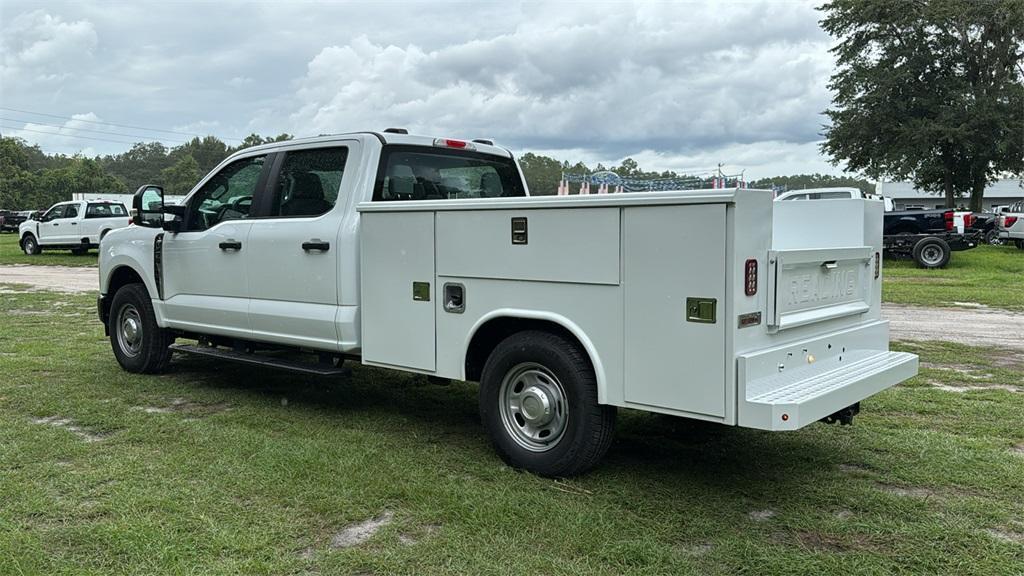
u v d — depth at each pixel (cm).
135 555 338
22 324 1055
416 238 487
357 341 532
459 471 452
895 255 2186
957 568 333
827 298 444
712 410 371
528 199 429
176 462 460
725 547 350
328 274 537
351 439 510
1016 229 2670
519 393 457
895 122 3525
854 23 3591
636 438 520
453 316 473
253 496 409
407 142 568
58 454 475
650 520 381
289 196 581
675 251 377
